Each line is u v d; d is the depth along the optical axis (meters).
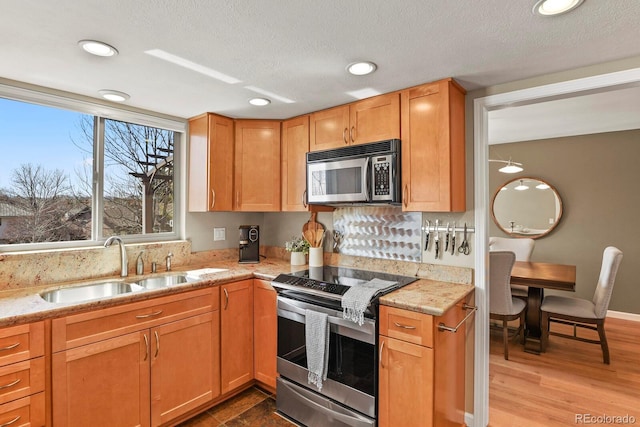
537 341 3.53
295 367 2.16
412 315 1.69
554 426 2.16
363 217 2.61
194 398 2.14
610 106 3.10
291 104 2.40
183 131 2.78
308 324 2.04
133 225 2.58
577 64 1.76
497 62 1.74
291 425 2.14
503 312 3.15
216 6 1.26
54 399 1.58
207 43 1.55
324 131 2.49
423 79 1.95
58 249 2.16
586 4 1.23
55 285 2.04
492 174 4.95
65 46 1.57
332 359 1.97
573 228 4.39
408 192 2.06
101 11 1.29
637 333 3.70
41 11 1.28
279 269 2.60
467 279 2.14
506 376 2.81
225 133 2.70
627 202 4.09
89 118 2.36
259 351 2.46
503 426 2.15
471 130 2.13
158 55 1.66
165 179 2.76
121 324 1.80
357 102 2.30
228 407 2.32
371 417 1.81
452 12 1.30
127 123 2.54
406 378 1.71
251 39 1.51
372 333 1.80
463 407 2.10
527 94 1.95
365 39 1.51
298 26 1.40
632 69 1.69
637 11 1.28
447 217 2.23
